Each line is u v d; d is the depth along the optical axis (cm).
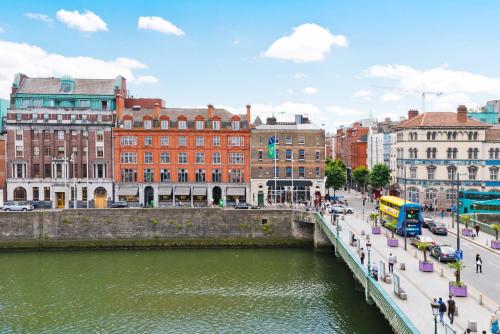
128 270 6247
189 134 9094
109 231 7669
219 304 4944
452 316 3081
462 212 7919
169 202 9075
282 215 7756
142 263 6625
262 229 7738
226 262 6656
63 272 6159
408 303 3462
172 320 4550
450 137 8769
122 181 9050
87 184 8981
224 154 9131
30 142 8875
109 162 9012
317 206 8581
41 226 7588
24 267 6425
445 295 3669
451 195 8788
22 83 9494
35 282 5725
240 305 4909
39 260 6844
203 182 9125
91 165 8994
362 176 11769
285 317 4566
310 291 5309
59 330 4331
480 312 3297
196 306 4894
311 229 7738
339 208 8125
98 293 5312
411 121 9200
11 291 5388
